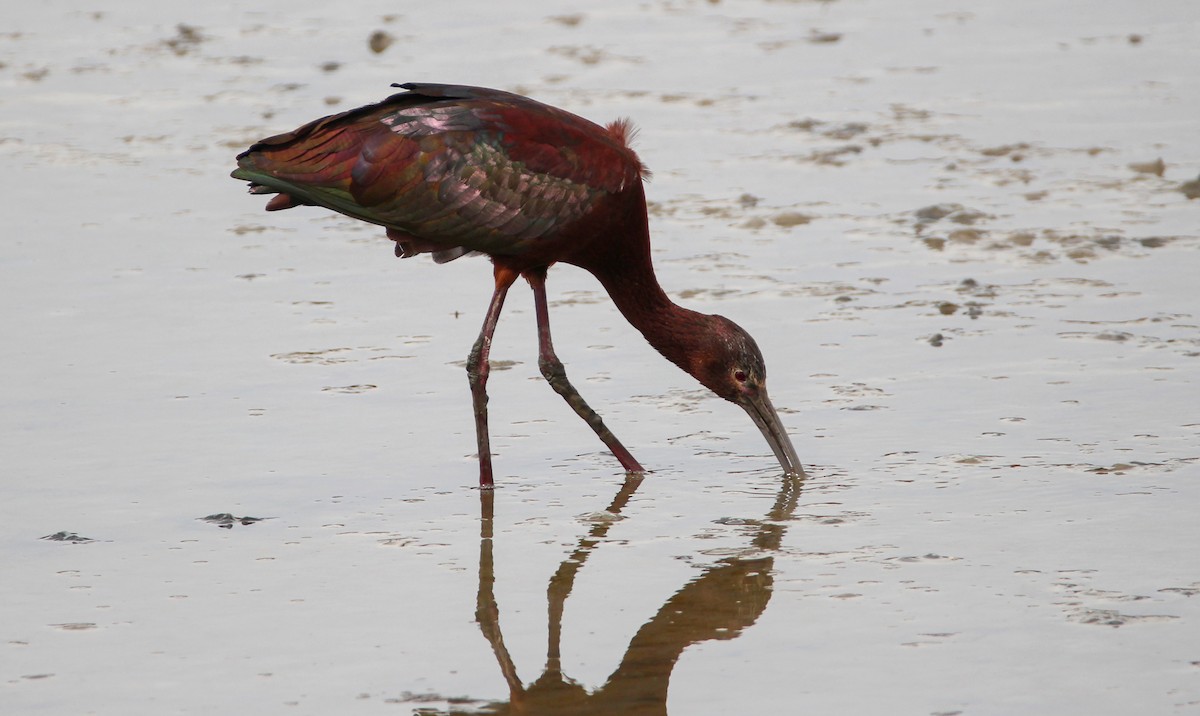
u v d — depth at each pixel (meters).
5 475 11.45
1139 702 7.61
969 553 9.64
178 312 15.51
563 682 8.18
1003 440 11.66
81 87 26.23
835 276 16.02
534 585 9.52
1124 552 9.52
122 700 8.02
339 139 11.53
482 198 11.49
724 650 8.48
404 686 8.16
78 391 13.27
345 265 17.22
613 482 11.40
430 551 10.11
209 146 22.48
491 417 12.80
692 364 11.97
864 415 12.38
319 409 12.88
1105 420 11.91
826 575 9.43
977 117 22.53
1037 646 8.27
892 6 30.81
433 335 14.83
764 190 19.30
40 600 9.33
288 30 30.19
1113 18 28.86
